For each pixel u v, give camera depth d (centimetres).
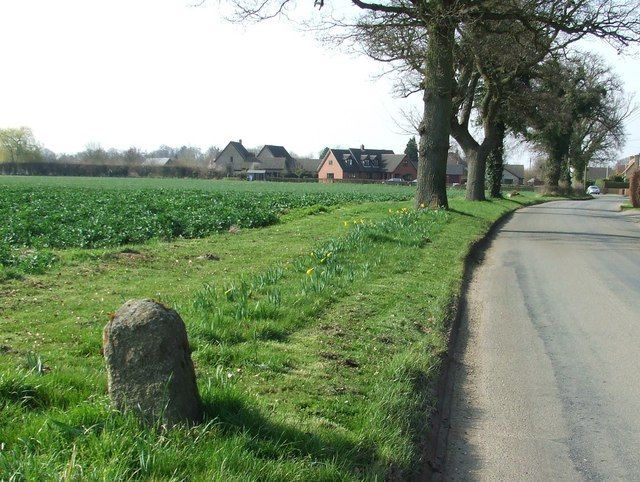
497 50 2719
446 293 913
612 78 5531
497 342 753
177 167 10744
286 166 12356
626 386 605
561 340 766
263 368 524
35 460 312
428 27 2031
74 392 424
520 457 455
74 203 2511
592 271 1323
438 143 2264
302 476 340
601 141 7012
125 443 338
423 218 1928
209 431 367
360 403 469
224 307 696
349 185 8738
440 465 440
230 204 2583
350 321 702
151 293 795
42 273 912
